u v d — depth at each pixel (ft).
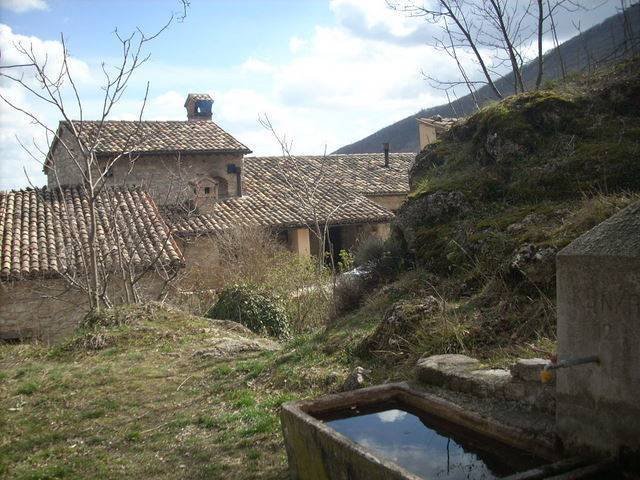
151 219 55.31
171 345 30.30
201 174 73.31
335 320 26.11
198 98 90.74
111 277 43.29
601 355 9.16
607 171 21.98
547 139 25.22
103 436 18.48
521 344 16.10
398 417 13.21
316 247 74.18
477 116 29.53
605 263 9.02
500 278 19.20
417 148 146.20
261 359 24.86
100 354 29.58
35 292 45.19
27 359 30.27
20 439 18.74
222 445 16.43
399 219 27.84
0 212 54.24
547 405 11.19
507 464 10.84
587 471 8.74
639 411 8.57
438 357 14.97
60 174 71.15
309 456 11.75
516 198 23.94
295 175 81.20
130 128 74.18
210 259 61.67
